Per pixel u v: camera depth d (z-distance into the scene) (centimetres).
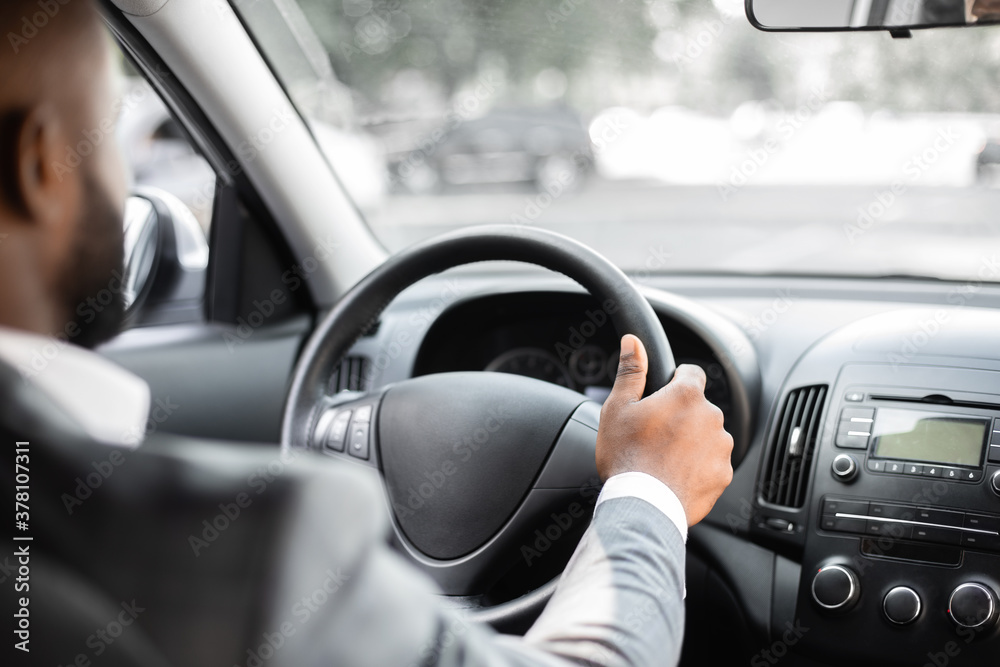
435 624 51
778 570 131
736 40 440
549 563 102
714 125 615
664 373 94
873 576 122
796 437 132
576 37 702
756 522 132
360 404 107
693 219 341
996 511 116
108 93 45
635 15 636
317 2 685
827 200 313
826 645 125
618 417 78
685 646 144
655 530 68
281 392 171
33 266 43
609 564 64
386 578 49
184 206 171
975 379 124
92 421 46
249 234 168
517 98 888
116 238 46
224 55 151
